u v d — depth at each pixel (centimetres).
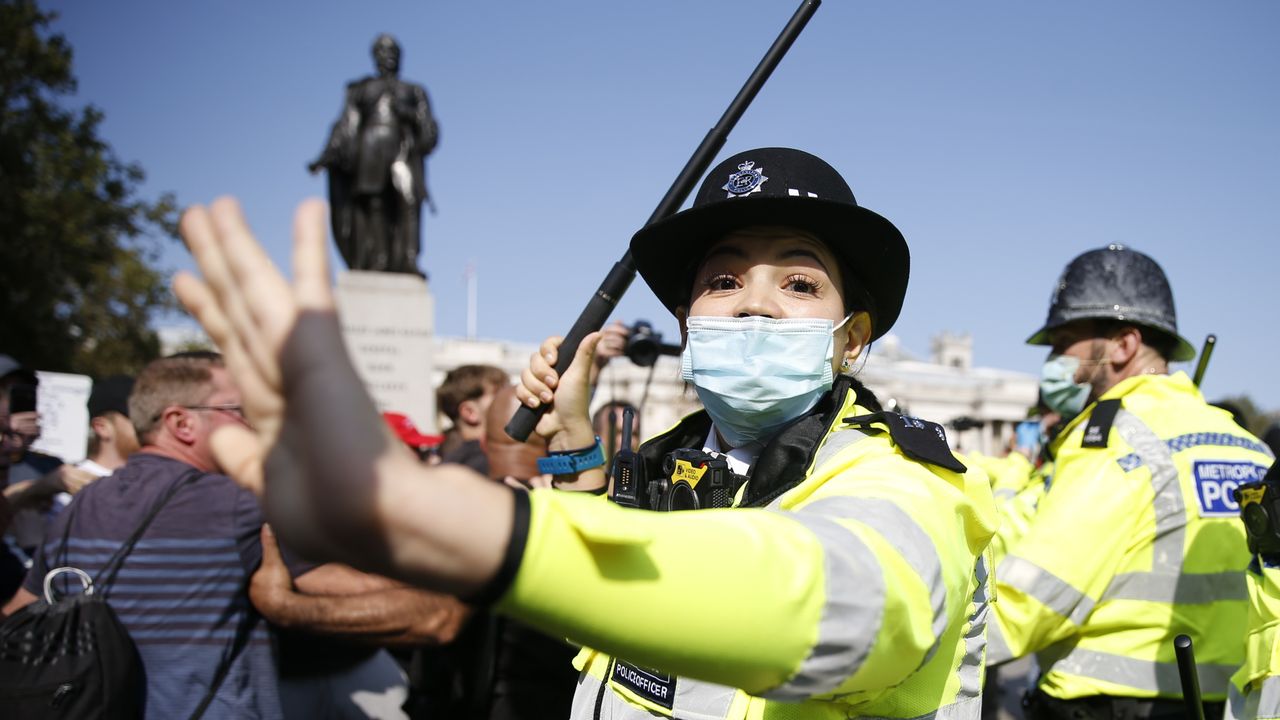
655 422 2170
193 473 293
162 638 274
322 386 71
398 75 1352
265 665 296
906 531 109
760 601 87
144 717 270
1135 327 325
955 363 7412
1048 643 272
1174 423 286
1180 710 273
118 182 2072
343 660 345
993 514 138
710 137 196
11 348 1877
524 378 230
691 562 86
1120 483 273
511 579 80
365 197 1311
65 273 1981
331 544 75
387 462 74
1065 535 269
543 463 235
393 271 1322
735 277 164
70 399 666
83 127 2012
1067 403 348
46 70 1917
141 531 279
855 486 122
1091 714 279
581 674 179
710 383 161
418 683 356
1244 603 276
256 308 71
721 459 158
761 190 158
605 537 82
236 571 286
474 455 486
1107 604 278
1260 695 205
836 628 92
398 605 301
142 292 2127
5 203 1819
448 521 76
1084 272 335
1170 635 273
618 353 347
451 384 549
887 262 166
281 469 73
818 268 161
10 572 406
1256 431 2038
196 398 303
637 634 85
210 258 74
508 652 304
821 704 135
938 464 128
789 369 156
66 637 252
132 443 458
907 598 101
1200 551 274
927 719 137
